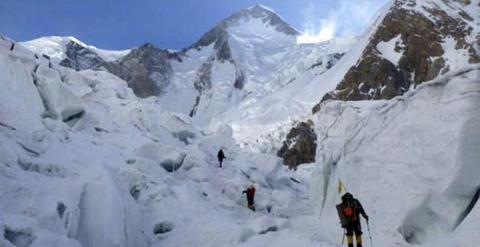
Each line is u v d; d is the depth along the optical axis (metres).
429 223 13.03
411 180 13.63
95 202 10.00
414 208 13.10
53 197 9.56
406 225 13.17
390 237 13.31
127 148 20.92
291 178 33.47
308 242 11.05
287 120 87.56
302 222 17.14
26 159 12.46
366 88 77.62
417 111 14.45
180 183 18.81
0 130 14.21
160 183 16.64
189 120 30.78
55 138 16.50
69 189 10.00
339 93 78.69
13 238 7.83
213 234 11.54
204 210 14.84
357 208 10.17
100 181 10.40
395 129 14.99
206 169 22.30
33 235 8.03
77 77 26.62
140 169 18.11
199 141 30.19
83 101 23.78
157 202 14.58
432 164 13.24
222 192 21.30
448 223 12.47
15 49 22.06
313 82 114.19
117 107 26.97
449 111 13.34
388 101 15.77
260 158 29.06
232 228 11.58
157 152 21.55
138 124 25.94
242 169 26.94
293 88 122.81
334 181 17.00
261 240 11.15
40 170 12.43
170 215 13.86
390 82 76.31
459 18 81.38
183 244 11.53
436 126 13.57
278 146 72.75
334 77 105.56
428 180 13.12
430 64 75.12
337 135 17.22
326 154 17.50
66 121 20.89
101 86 28.75
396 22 85.19
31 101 18.69
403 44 81.00
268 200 21.62
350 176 16.03
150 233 12.59
